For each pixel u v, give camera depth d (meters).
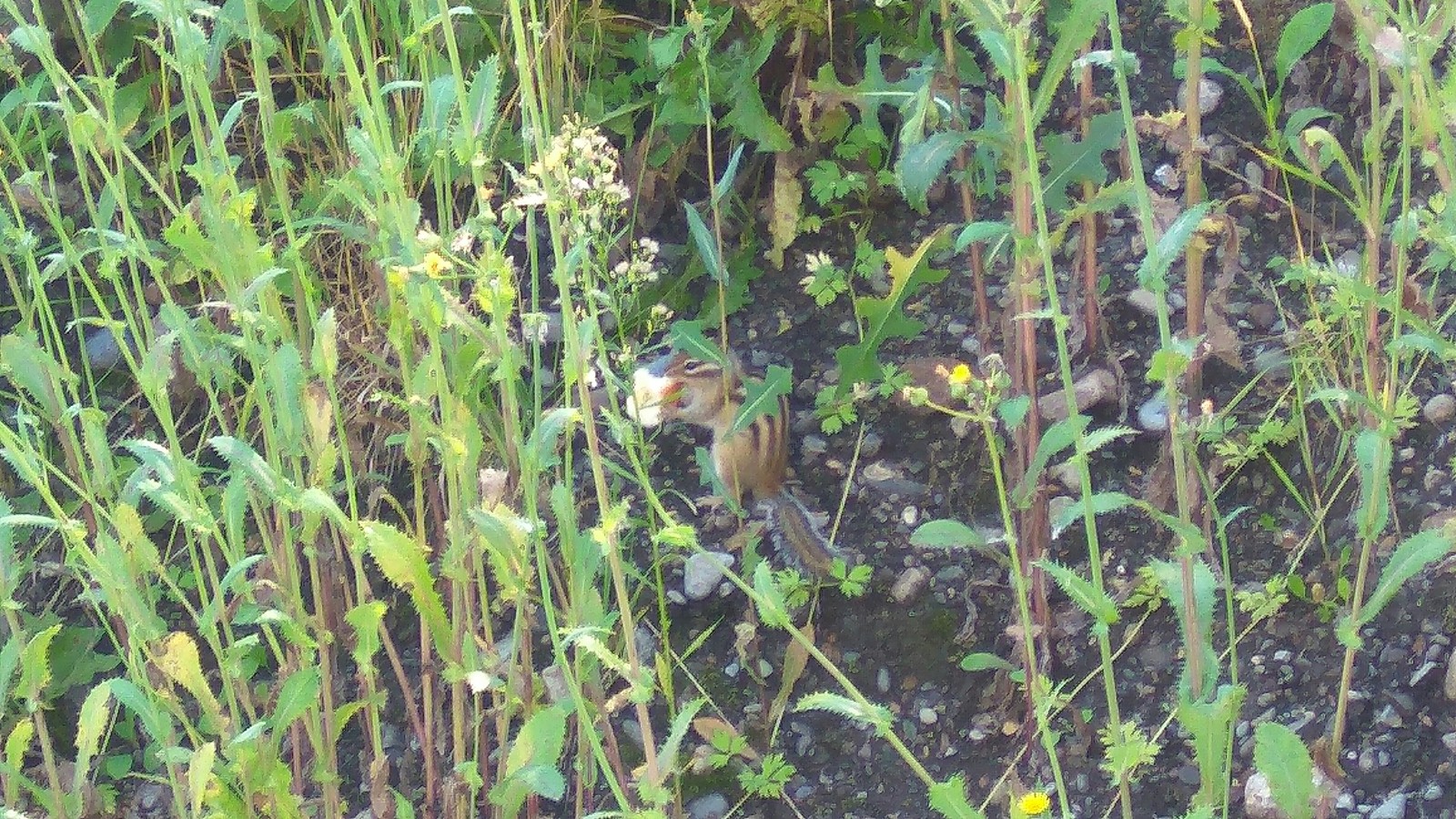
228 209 2.58
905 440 3.82
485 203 2.36
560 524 2.60
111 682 2.72
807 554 3.57
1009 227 2.68
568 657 3.18
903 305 4.02
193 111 2.66
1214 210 3.81
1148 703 3.25
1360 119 3.93
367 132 2.84
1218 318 3.53
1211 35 4.23
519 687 2.88
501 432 3.61
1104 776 3.17
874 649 3.49
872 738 3.36
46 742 2.99
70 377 3.05
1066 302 3.89
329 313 2.63
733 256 4.16
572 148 2.53
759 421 3.48
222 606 2.65
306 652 2.87
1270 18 4.15
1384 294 3.03
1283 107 4.09
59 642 3.65
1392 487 3.37
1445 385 3.47
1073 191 3.92
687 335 3.44
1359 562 3.22
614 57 4.41
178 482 2.65
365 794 3.39
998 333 3.86
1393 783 3.00
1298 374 3.45
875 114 3.85
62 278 4.26
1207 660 2.56
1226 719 2.42
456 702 2.96
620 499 3.77
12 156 4.00
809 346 4.04
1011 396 3.32
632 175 4.20
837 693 3.43
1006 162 3.00
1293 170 3.22
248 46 4.29
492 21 4.20
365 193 3.42
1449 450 3.36
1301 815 2.37
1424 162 2.71
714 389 3.44
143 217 4.27
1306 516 3.44
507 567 2.51
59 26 4.27
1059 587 3.45
